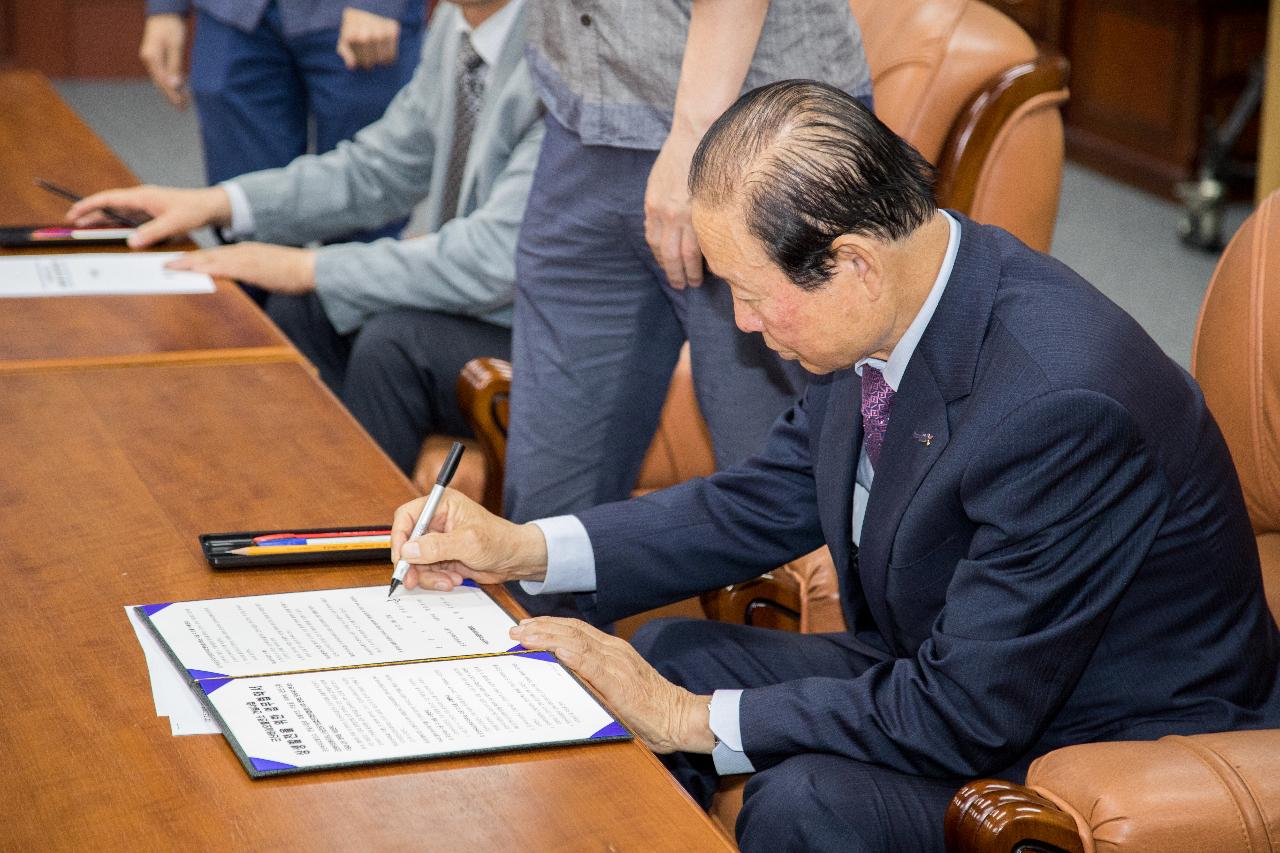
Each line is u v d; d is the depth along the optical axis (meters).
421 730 1.24
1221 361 1.83
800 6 2.00
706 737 1.53
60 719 1.24
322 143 3.85
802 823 1.48
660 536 1.78
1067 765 1.41
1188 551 1.49
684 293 2.21
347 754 1.20
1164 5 6.00
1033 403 1.40
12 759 1.19
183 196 2.86
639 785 1.19
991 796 1.34
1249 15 5.87
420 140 3.12
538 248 2.31
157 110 7.39
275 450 1.81
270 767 1.17
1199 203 5.44
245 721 1.23
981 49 2.41
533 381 2.37
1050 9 6.62
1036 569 1.41
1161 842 1.33
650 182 2.01
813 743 1.51
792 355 1.49
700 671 1.84
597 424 2.37
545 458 2.38
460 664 1.36
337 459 1.79
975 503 1.44
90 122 7.07
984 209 2.40
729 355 2.16
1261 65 5.49
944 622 1.47
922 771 1.48
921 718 1.46
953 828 1.35
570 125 2.17
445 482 1.58
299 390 2.01
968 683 1.43
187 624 1.40
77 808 1.13
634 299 2.30
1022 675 1.42
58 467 1.73
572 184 2.22
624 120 2.11
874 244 1.39
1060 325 1.45
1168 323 4.69
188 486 1.70
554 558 1.73
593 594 1.78
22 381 1.98
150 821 1.12
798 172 1.37
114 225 2.77
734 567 1.81
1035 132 2.39
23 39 7.88
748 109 1.41
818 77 2.05
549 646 1.42
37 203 2.88
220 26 3.71
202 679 1.29
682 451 2.63
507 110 2.79
